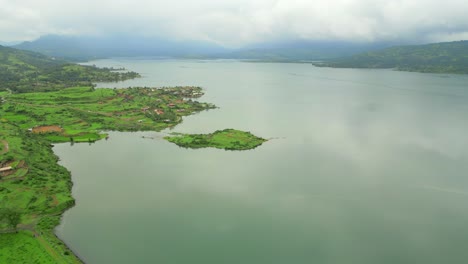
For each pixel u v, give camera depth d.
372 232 120.44
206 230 120.44
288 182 155.62
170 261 104.62
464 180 158.00
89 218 125.81
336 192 147.12
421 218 128.75
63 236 114.88
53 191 138.88
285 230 120.88
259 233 119.06
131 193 144.50
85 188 148.38
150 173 164.38
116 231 118.62
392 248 112.38
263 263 104.69
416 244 114.44
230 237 116.94
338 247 112.56
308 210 133.25
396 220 127.38
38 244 105.75
